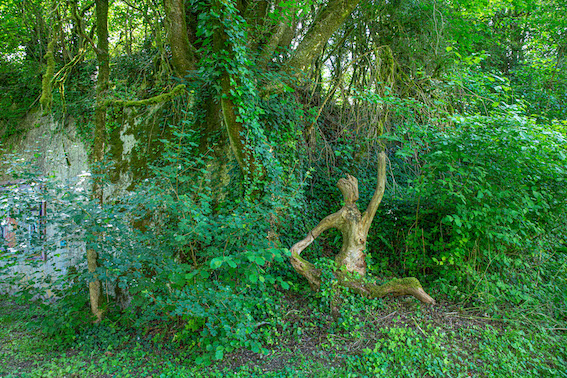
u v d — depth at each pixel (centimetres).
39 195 530
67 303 507
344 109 785
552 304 487
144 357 452
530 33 1088
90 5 786
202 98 640
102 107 590
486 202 511
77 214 459
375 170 763
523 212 491
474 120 496
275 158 569
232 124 509
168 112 693
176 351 455
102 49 598
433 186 536
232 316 409
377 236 637
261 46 611
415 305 486
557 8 977
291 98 660
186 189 574
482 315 468
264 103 591
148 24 840
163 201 476
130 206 488
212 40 515
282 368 386
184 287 447
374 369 368
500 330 436
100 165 556
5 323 575
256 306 479
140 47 877
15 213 517
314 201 688
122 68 851
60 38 892
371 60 777
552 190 554
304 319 473
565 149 488
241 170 555
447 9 788
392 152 820
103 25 595
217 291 430
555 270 554
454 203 528
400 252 614
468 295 495
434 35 747
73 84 866
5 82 966
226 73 480
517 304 491
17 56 1000
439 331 430
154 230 573
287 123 644
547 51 1055
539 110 822
